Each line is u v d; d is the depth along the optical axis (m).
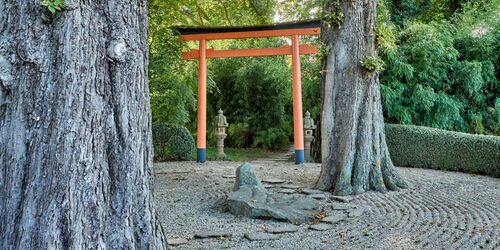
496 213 4.30
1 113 1.90
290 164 9.60
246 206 4.59
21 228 1.82
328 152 6.10
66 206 1.86
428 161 8.52
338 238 3.62
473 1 11.15
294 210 4.52
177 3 10.02
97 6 2.07
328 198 5.52
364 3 6.11
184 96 10.58
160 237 2.31
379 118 6.16
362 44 6.05
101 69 2.05
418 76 9.63
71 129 1.90
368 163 5.91
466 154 7.87
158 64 9.70
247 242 3.57
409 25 10.09
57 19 1.93
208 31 9.67
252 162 10.23
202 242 3.59
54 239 1.82
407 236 3.54
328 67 6.23
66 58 1.92
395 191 5.84
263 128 14.66
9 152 1.87
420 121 9.72
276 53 9.70
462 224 3.87
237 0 10.36
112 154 2.09
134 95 2.21
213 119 15.21
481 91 9.86
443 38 9.69
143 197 2.21
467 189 5.88
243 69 14.15
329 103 6.16
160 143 10.52
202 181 6.96
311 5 10.10
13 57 1.89
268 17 10.34
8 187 1.85
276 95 14.42
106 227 2.01
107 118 2.08
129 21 2.19
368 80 6.05
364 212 4.65
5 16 1.93
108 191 2.04
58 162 1.86
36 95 1.89
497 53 9.83
